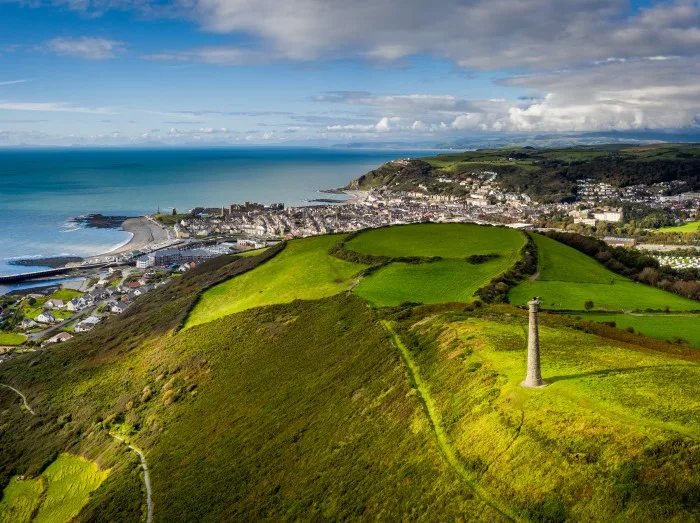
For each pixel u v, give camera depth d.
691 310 112.12
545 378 61.34
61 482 99.81
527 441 51.31
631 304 115.06
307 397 88.81
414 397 69.31
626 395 54.19
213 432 94.62
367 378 82.50
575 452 47.81
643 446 45.38
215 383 114.19
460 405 62.91
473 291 119.56
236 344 126.94
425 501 51.47
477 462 52.56
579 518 42.69
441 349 80.62
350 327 108.06
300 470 69.81
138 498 83.38
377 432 67.62
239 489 73.19
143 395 119.12
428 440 59.03
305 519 59.88
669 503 40.41
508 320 90.06
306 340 113.06
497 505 47.25
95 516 83.44
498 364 68.38
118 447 102.81
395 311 108.25
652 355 68.56
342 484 61.44
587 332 88.44
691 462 42.38
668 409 50.19
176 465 89.12
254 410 94.88
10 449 117.31
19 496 98.50
